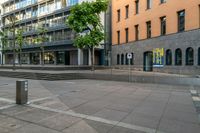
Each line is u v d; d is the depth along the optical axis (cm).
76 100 1138
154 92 1457
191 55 2217
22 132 658
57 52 4659
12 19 4459
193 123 752
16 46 5247
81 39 2695
